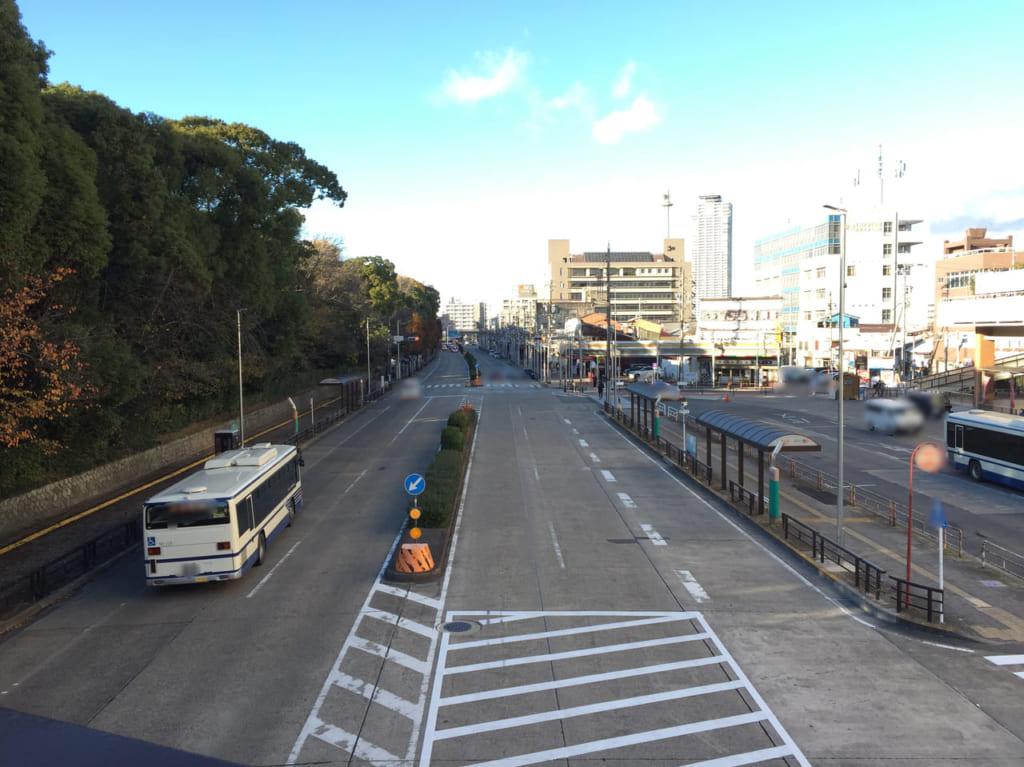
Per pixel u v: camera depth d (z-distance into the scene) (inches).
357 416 2272.4
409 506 1043.9
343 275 3260.3
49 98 1083.3
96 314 1130.0
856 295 3740.2
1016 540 856.9
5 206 753.0
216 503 679.7
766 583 701.9
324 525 949.2
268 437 1814.7
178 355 1467.8
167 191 1250.6
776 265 4439.0
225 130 1841.8
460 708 454.3
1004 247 5162.4
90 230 936.3
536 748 405.7
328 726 432.5
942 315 2839.6
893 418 1777.8
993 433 1179.3
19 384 852.6
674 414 2145.7
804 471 1261.1
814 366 3772.1
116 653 550.6
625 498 1090.7
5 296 792.3
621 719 437.4
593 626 592.1
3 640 585.3
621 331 4505.4
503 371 4913.9
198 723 437.7
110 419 1104.2
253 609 642.8
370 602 656.4
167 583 672.4
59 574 746.8
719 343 3629.4
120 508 1079.6
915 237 3816.4
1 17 815.1
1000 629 571.8
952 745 403.9
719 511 1007.0
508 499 1083.3
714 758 393.4
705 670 506.3
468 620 608.4
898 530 889.5
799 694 468.4
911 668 508.4
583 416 2225.6
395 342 3900.1
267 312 1803.6
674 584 698.2
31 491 1008.9
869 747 402.6
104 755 401.4
